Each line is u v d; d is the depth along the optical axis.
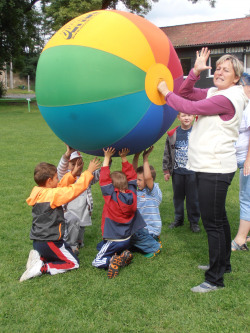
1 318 2.50
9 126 14.47
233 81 2.75
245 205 3.61
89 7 21.11
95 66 2.54
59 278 3.04
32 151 9.07
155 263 3.34
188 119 4.05
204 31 23.91
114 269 3.04
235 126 2.73
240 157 3.58
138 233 3.43
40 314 2.54
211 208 2.79
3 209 4.81
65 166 3.62
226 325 2.43
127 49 2.59
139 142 2.89
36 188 3.20
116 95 2.56
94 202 5.23
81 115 2.63
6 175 6.60
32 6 25.92
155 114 2.78
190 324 2.44
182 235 4.08
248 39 21.02
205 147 2.74
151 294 2.80
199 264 3.33
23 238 3.89
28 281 2.98
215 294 2.79
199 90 3.11
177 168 4.18
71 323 2.45
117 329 2.38
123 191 3.19
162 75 2.77
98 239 3.96
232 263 3.34
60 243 3.17
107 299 2.73
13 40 25.62
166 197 5.46
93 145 2.89
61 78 2.61
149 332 2.35
